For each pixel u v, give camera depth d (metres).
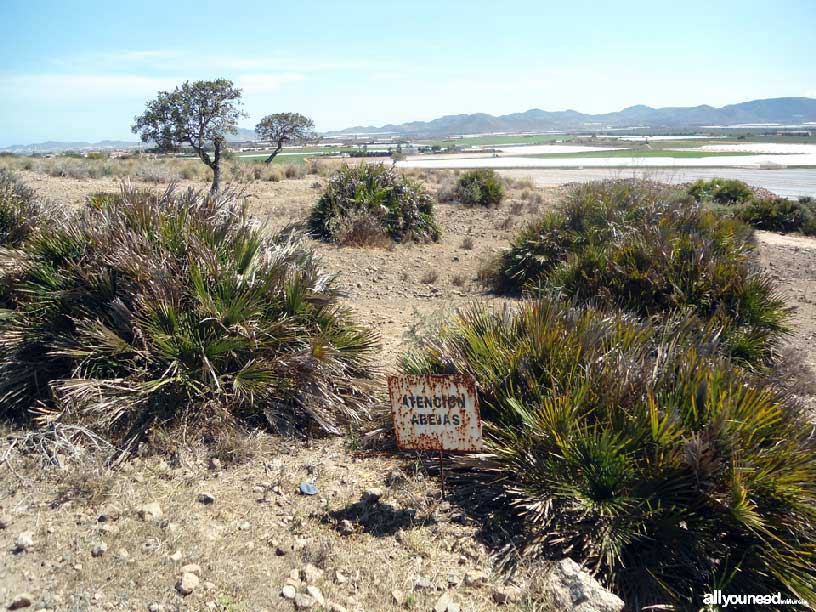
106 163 30.75
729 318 6.98
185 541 3.61
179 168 29.98
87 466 4.22
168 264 5.29
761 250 15.77
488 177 23.33
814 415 5.52
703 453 3.66
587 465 3.83
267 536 3.71
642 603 3.34
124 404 4.57
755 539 3.52
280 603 3.19
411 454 4.61
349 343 5.64
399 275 11.47
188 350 4.88
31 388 4.96
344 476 4.34
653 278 7.76
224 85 18.73
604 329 5.02
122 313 4.93
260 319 5.31
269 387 4.90
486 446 4.12
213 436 4.64
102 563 3.38
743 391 4.14
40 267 5.43
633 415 4.05
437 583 3.39
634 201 11.57
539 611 3.21
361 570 3.47
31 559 3.39
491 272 11.09
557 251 10.58
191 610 3.10
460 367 4.72
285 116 33.94
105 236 5.48
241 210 6.58
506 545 3.65
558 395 4.25
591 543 3.57
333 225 13.66
